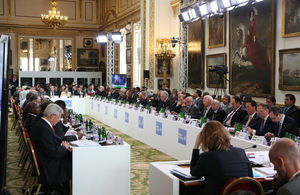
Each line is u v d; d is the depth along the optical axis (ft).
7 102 5.60
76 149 13.47
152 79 48.39
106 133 16.08
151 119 26.48
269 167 11.04
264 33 30.48
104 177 13.87
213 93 38.50
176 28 47.39
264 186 10.41
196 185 10.38
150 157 23.16
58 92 51.55
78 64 78.43
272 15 29.50
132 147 26.30
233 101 22.48
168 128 23.54
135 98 39.37
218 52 37.55
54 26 67.10
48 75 71.00
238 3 27.30
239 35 33.65
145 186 16.97
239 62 33.81
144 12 49.06
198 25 40.37
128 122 31.83
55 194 15.21
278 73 29.43
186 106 27.55
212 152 9.50
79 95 52.95
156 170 11.01
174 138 22.66
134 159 22.61
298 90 27.09
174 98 29.99
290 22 27.86
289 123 17.42
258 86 31.40
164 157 23.15
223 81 36.17
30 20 75.15
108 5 71.87
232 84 34.99
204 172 9.45
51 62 109.09
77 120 22.18
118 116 34.88
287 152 6.86
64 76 72.23
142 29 49.62
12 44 74.08
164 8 48.14
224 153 9.46
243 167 9.45
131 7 58.59
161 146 24.71
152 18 48.08
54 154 13.51
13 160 22.52
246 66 32.86
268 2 29.89
